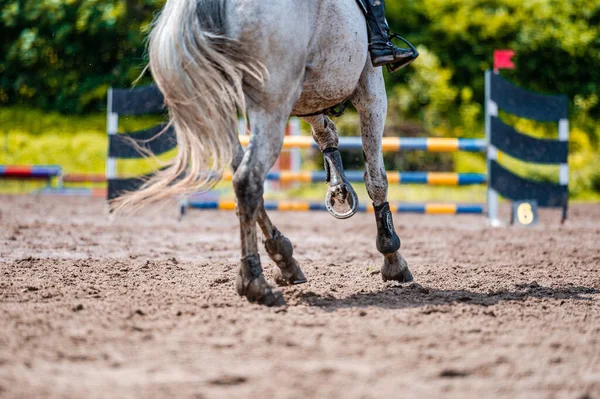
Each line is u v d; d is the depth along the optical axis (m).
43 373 4.81
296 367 4.96
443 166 26.98
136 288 7.84
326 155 8.40
